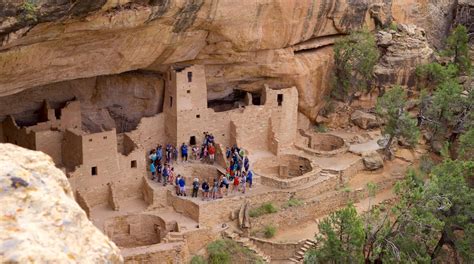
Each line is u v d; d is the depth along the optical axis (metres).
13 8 17.70
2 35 18.50
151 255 24.86
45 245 4.36
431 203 26.09
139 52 26.17
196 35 27.61
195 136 31.72
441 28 48.56
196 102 31.22
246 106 33.12
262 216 28.88
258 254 27.33
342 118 38.94
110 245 4.82
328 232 24.50
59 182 5.02
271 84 34.59
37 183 4.78
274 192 29.97
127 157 28.45
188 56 29.42
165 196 28.50
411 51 39.78
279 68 33.31
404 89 38.81
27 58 21.58
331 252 24.39
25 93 28.83
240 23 28.25
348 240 24.53
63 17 19.42
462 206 28.09
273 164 34.06
